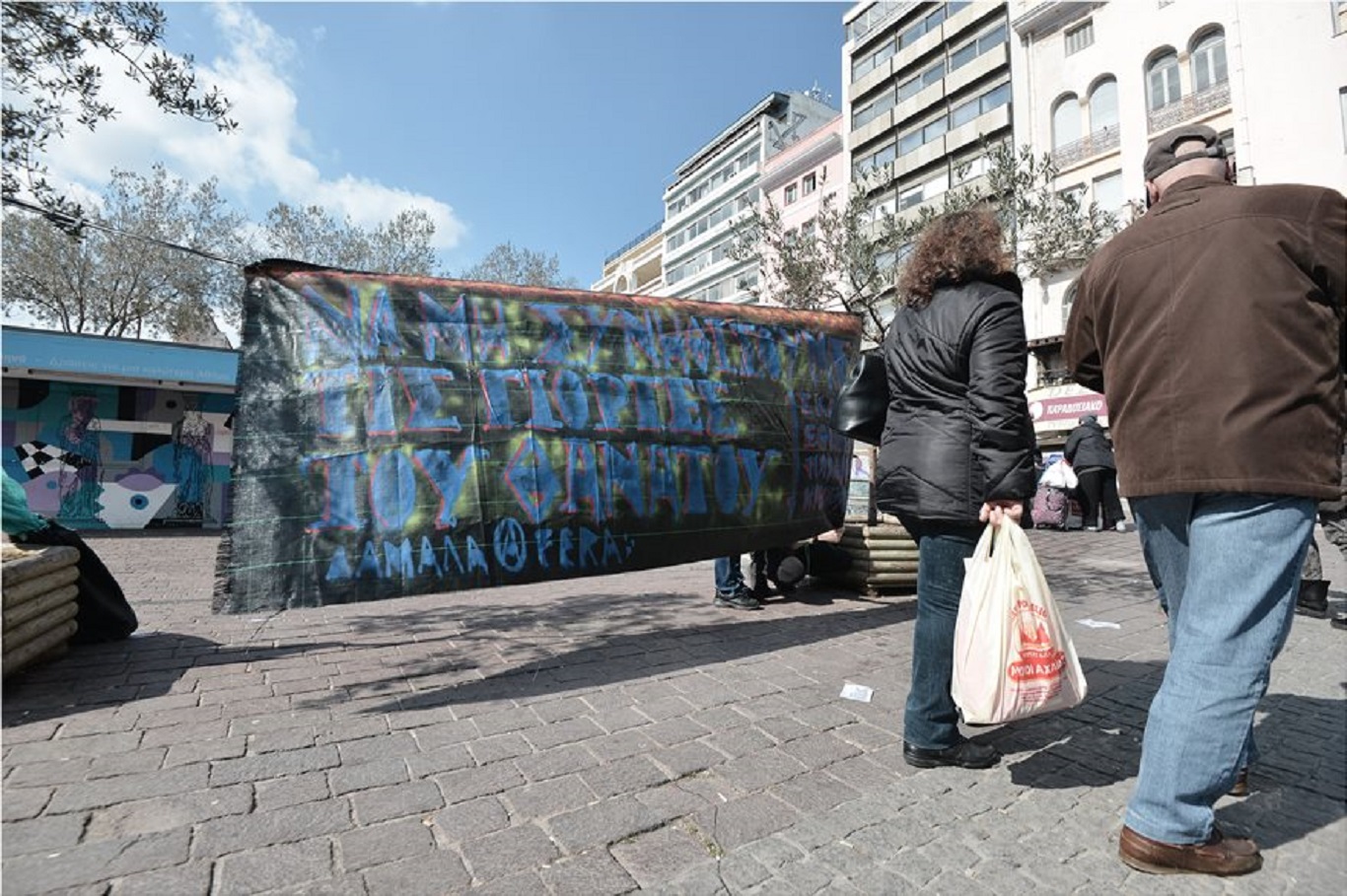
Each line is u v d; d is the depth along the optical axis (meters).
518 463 4.00
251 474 3.49
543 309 4.27
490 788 2.45
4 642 3.25
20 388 14.05
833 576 6.26
